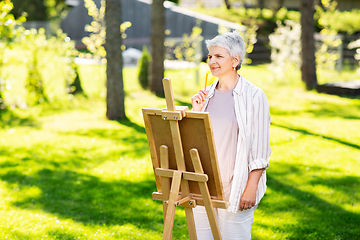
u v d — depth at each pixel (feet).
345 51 67.15
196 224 10.69
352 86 46.98
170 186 9.82
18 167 22.86
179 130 9.25
